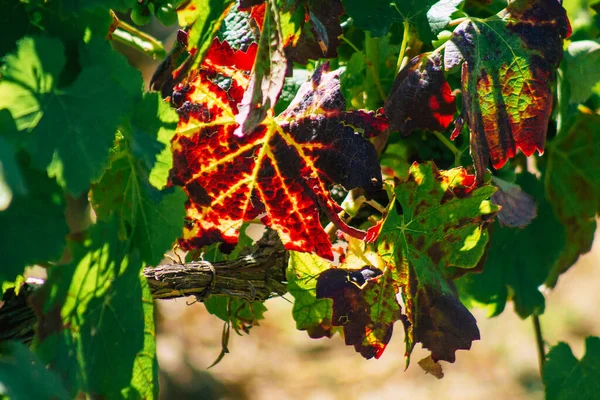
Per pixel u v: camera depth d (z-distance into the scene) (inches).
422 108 44.5
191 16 42.8
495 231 50.9
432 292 44.8
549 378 50.9
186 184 43.6
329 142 43.8
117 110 39.8
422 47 47.4
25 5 40.7
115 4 40.6
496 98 44.7
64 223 40.0
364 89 47.7
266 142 43.8
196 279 44.4
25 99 39.2
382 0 44.6
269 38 41.6
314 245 44.3
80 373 40.8
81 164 39.3
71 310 40.6
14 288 41.8
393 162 48.7
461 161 47.1
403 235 44.4
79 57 40.1
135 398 41.3
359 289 44.1
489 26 44.8
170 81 45.2
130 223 42.8
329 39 44.3
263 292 45.5
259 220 46.8
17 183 36.9
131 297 41.3
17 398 38.6
